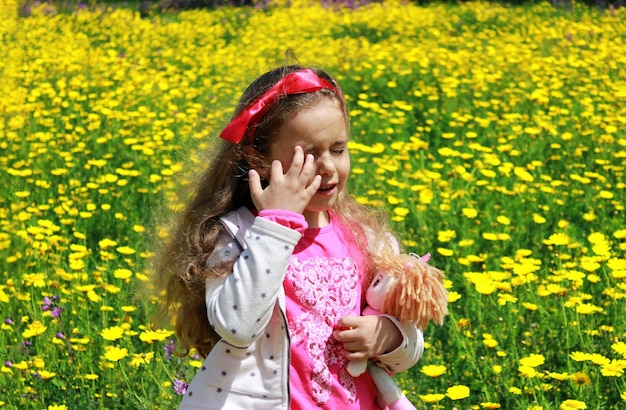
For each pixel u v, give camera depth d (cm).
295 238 230
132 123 835
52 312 427
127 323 425
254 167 249
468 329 426
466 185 671
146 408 366
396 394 255
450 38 1341
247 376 238
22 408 379
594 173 676
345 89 1030
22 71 1114
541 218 564
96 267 513
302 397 242
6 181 708
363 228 269
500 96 968
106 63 1165
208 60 1170
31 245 534
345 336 245
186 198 268
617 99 905
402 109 957
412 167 739
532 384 375
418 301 247
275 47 1267
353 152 759
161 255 268
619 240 582
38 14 1669
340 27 1500
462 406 377
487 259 537
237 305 226
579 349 423
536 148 783
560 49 1228
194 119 841
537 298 458
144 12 1823
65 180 712
